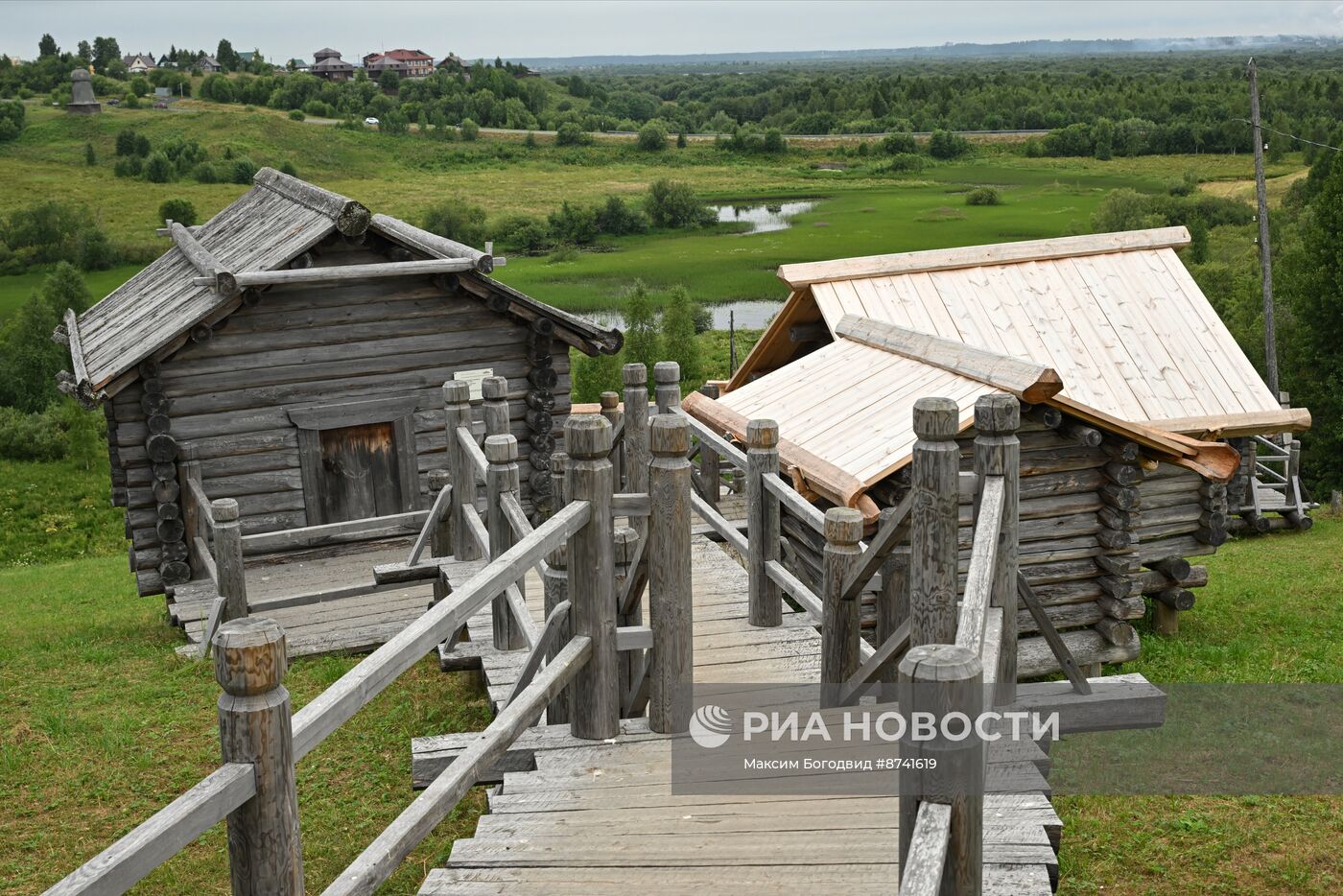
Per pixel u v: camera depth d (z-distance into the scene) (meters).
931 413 4.34
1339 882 6.76
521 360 16.05
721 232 117.31
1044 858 4.27
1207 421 14.22
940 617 4.39
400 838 3.50
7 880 7.14
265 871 2.82
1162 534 13.20
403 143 198.25
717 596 7.80
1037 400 10.00
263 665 2.77
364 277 14.59
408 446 15.48
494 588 4.02
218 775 2.73
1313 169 75.31
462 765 3.95
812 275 15.73
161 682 11.05
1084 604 11.88
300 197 16.23
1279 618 14.15
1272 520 22.83
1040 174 155.12
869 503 9.71
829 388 12.31
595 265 98.50
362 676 3.23
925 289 15.84
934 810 2.64
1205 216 86.19
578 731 5.21
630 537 5.51
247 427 14.67
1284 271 40.84
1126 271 16.50
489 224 121.62
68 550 32.69
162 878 6.90
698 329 65.94
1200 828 7.38
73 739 9.47
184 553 14.41
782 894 3.97
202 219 126.06
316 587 13.55
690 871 4.14
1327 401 33.50
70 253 104.81
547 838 4.40
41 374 50.91
